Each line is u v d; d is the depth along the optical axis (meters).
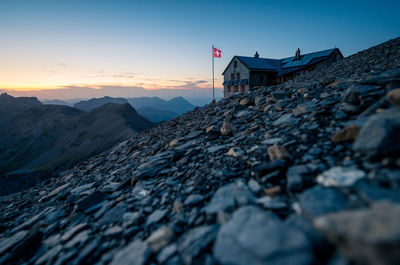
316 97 8.17
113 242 3.71
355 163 3.34
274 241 2.25
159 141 12.59
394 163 2.85
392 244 1.64
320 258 2.06
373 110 4.46
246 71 38.94
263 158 4.91
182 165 6.62
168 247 3.05
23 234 5.13
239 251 2.33
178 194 4.79
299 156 4.38
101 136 177.25
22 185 118.12
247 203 3.47
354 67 13.98
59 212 6.07
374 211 1.97
